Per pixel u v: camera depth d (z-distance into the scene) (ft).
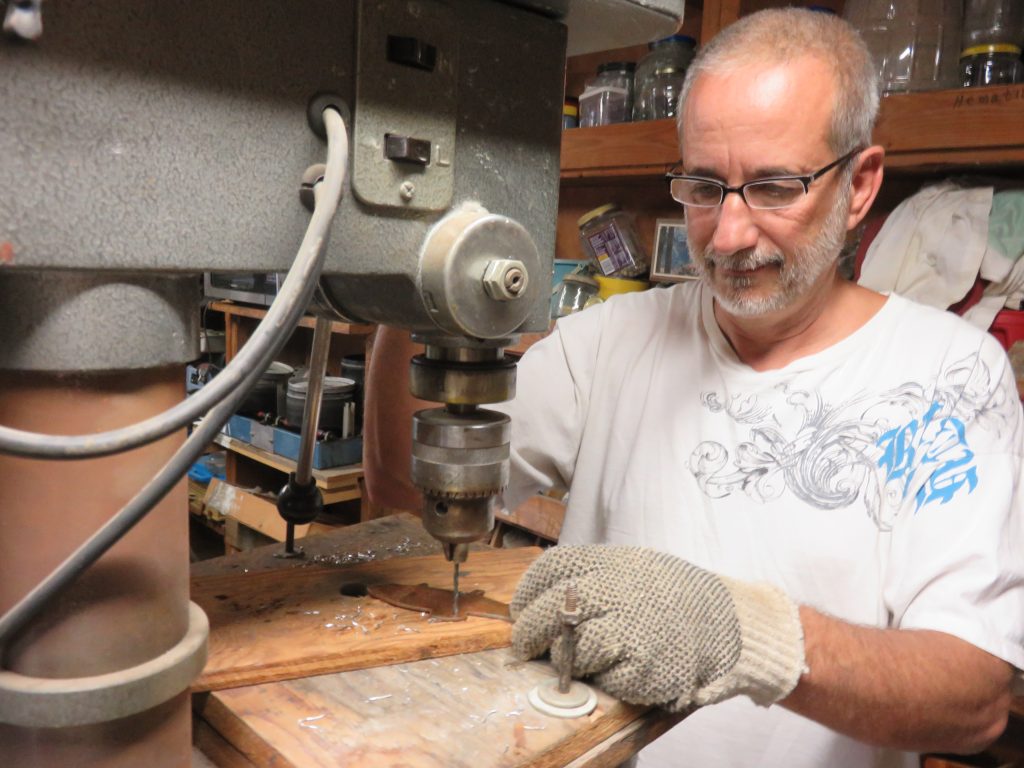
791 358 3.42
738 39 3.00
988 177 4.23
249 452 7.53
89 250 1.15
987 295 4.03
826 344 3.40
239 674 1.91
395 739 1.74
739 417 3.41
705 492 3.39
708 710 3.14
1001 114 3.58
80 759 1.28
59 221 1.12
